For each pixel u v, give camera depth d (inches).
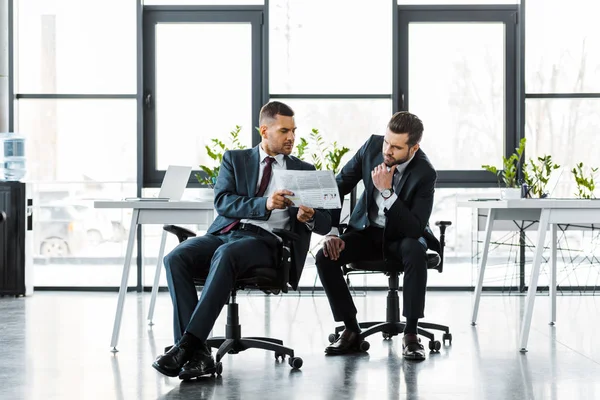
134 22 250.8
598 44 249.1
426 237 147.2
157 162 251.9
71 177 252.7
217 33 251.8
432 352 144.3
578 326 176.1
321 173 129.2
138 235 249.8
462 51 250.5
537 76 249.6
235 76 252.2
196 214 146.5
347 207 233.0
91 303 219.8
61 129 252.5
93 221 252.5
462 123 250.7
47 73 252.4
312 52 250.5
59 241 253.4
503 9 248.4
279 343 139.1
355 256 145.1
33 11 252.4
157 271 179.5
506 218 177.0
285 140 133.5
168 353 117.4
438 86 250.4
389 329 153.2
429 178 141.4
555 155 250.1
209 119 252.1
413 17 248.8
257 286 127.9
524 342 144.3
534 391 112.7
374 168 143.3
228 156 136.3
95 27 251.8
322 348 148.9
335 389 114.2
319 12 250.5
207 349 121.5
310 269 247.4
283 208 126.4
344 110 251.1
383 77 250.7
